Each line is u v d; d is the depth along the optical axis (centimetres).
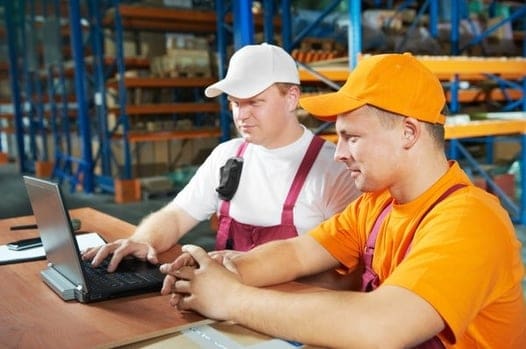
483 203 115
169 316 129
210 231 475
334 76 357
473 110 634
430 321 103
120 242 170
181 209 207
